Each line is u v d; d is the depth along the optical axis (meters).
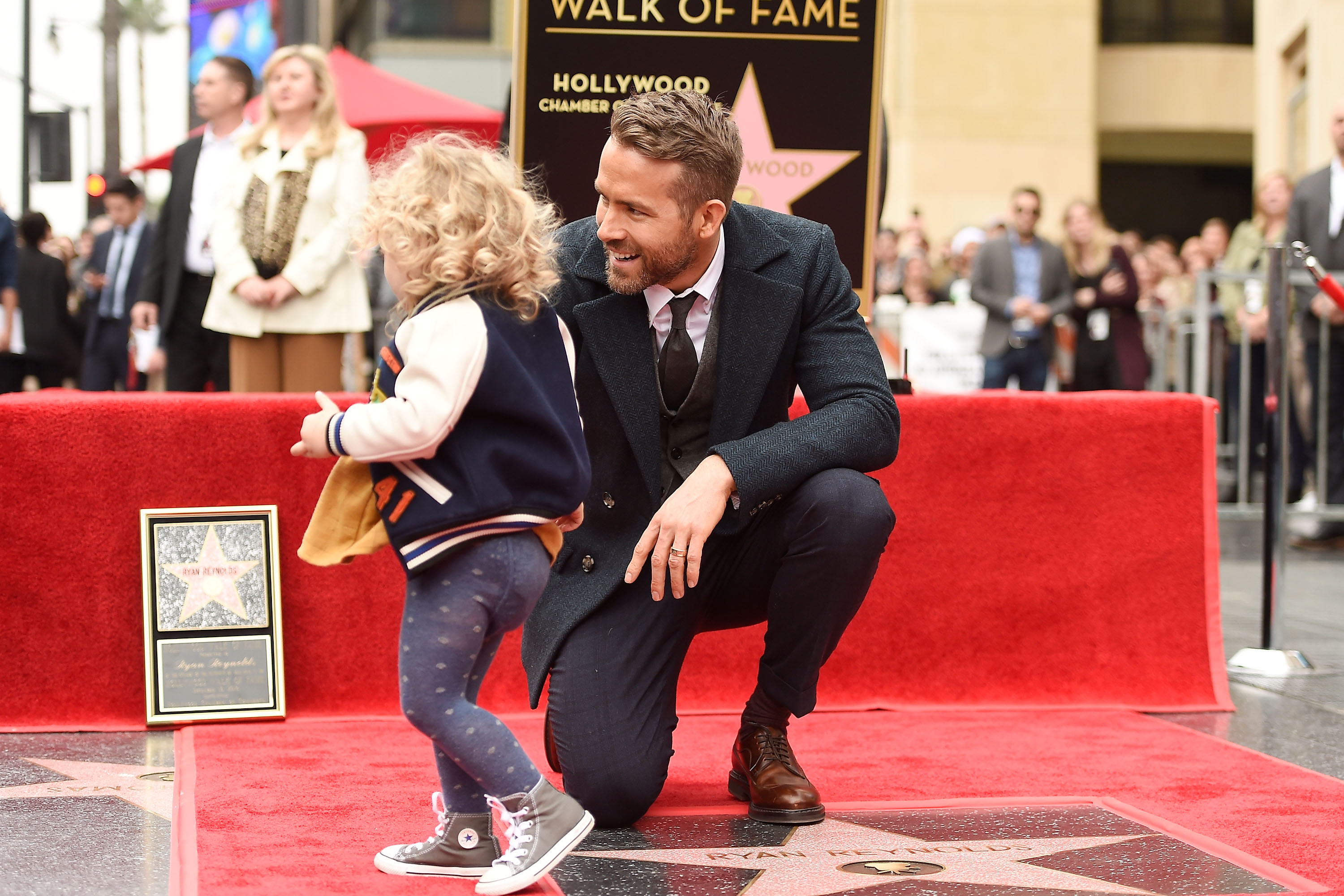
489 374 2.10
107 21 26.09
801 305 2.69
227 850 2.33
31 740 3.24
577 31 3.74
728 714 3.57
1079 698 3.63
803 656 2.59
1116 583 3.65
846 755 3.11
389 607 3.49
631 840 2.47
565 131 3.75
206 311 5.25
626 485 2.71
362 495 2.21
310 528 2.22
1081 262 9.08
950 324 10.08
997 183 21.17
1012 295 9.11
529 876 2.10
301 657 3.47
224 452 3.44
